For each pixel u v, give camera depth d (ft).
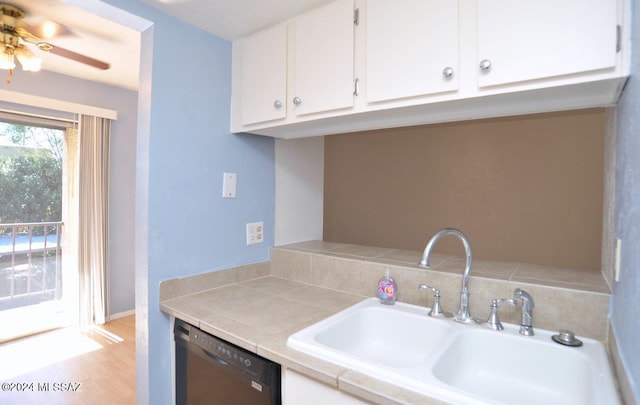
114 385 7.57
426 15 3.57
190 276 5.03
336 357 3.05
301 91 4.61
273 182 6.29
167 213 4.77
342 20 4.20
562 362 3.27
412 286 4.51
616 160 3.24
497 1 3.17
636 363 2.18
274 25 4.94
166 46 4.70
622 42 2.67
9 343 9.53
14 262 9.91
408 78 3.70
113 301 11.30
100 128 10.71
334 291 5.17
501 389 3.45
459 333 3.60
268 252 6.15
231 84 5.56
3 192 9.68
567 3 2.85
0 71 8.96
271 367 3.34
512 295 3.82
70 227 10.62
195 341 4.25
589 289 3.51
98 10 4.23
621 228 2.90
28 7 6.22
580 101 3.46
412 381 2.65
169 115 4.77
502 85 3.18
